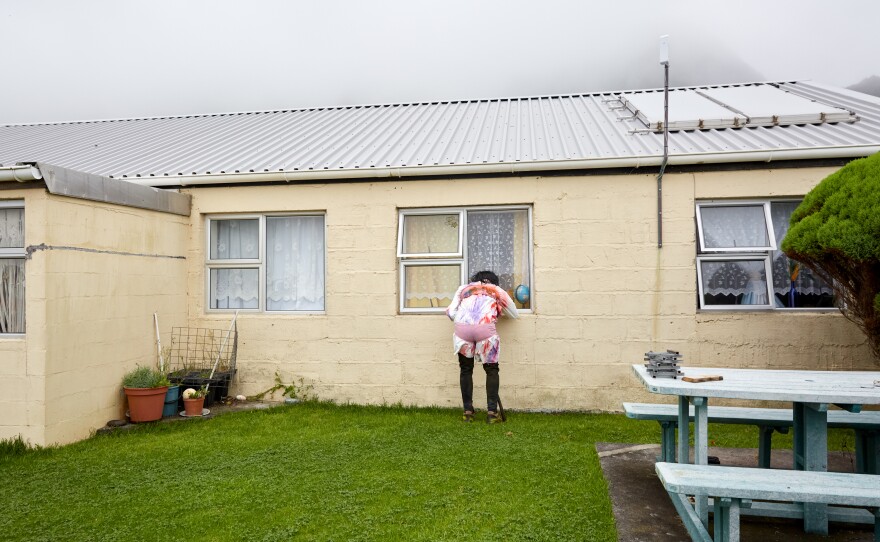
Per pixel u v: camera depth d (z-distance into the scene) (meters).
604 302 7.16
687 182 7.05
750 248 7.02
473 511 4.10
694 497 4.29
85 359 6.24
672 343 7.03
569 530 3.81
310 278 7.98
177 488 4.62
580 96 12.02
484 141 8.64
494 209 7.54
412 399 7.50
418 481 4.69
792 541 3.84
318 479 4.77
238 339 7.87
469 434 6.10
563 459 5.21
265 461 5.25
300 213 7.92
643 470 5.02
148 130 11.91
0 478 4.88
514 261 7.54
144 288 7.17
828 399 3.69
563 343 7.22
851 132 7.51
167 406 6.96
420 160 7.71
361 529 3.85
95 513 4.16
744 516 4.21
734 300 7.13
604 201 7.17
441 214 7.64
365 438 5.96
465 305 6.71
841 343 6.78
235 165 8.24
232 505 4.26
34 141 11.48
